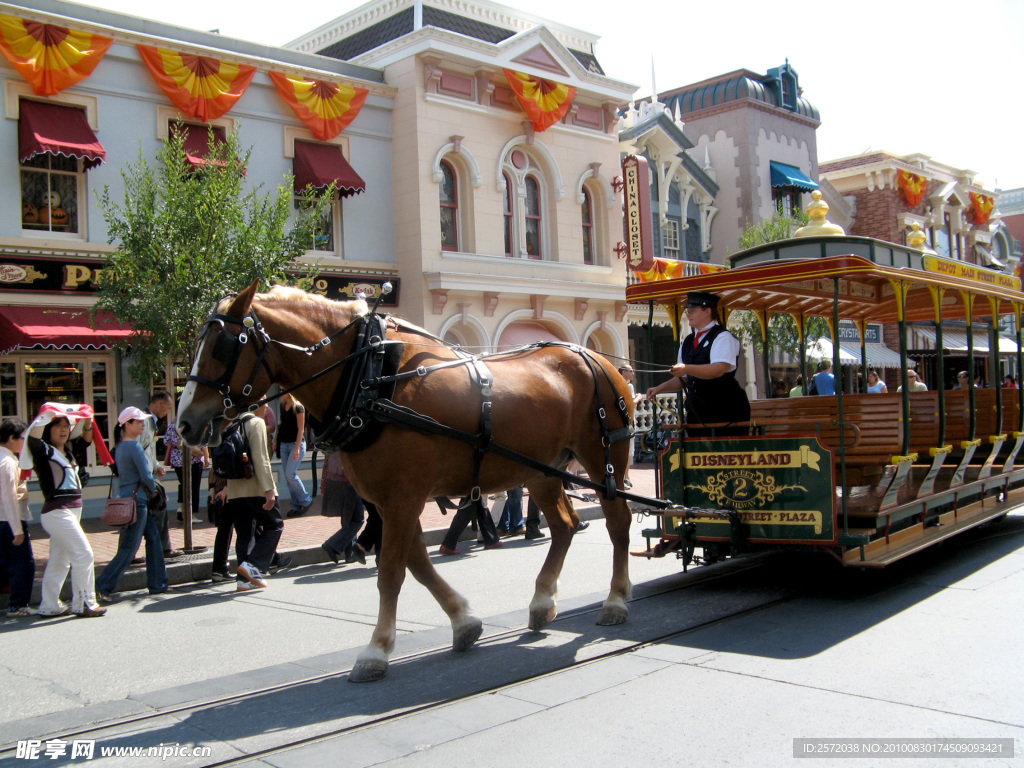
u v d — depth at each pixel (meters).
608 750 4.03
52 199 13.61
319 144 16.53
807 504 6.64
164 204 11.25
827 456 6.55
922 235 8.70
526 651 5.68
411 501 5.21
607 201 20.95
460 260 17.83
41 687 5.54
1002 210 42.56
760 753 3.93
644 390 23.72
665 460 7.48
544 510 6.45
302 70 15.97
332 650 6.19
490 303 18.17
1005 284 10.20
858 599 6.90
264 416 15.27
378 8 19.58
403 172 17.44
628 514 6.52
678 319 8.11
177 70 14.38
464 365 5.59
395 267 17.48
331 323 5.35
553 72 19.27
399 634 6.38
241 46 15.84
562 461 6.44
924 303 9.92
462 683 5.04
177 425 4.97
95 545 10.88
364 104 17.14
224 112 14.97
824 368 14.86
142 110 14.30
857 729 4.18
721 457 7.11
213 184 10.20
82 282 13.54
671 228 25.17
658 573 8.51
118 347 13.22
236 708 4.74
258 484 8.74
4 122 13.06
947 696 4.61
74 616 7.68
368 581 8.95
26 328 12.53
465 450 5.45
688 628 6.12
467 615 5.75
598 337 21.16
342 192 16.36
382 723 4.47
